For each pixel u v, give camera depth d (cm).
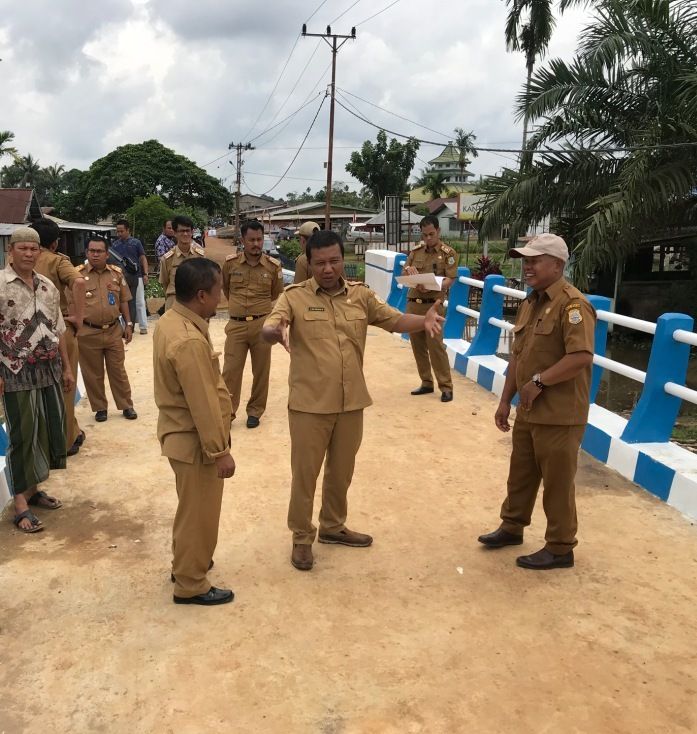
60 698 275
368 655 302
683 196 1273
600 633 317
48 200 6888
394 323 381
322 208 7725
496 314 813
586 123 1412
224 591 345
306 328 363
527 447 373
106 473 514
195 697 276
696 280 1794
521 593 352
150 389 757
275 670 292
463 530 424
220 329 1169
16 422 411
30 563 381
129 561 385
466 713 266
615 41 1298
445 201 5775
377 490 484
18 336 406
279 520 437
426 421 639
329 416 364
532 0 2405
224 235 8162
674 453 484
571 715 265
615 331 1917
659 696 275
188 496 324
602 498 465
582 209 1438
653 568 375
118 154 5197
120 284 634
